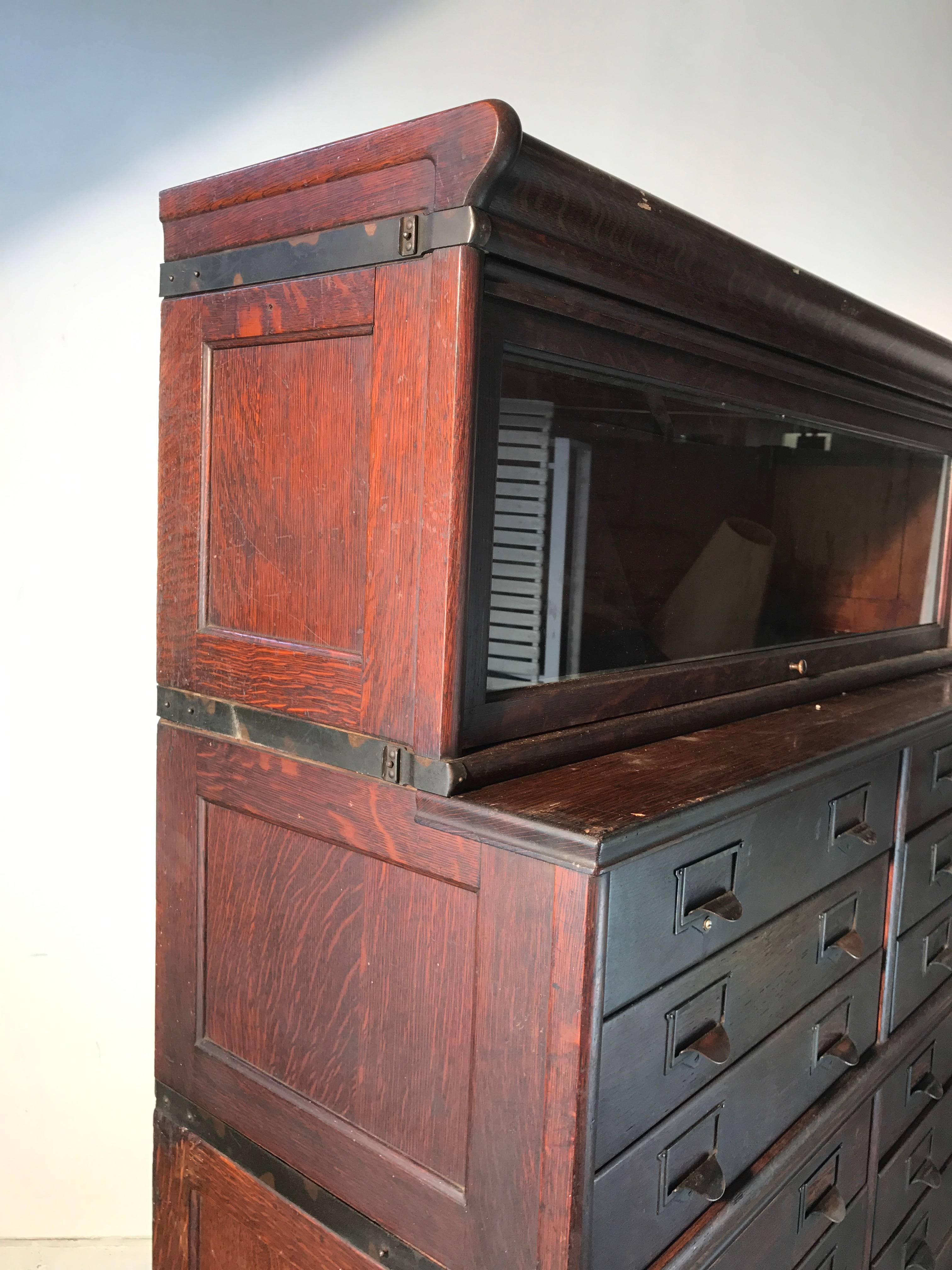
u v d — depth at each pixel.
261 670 0.92
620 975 0.71
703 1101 0.84
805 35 1.72
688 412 1.00
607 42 1.59
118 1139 1.62
